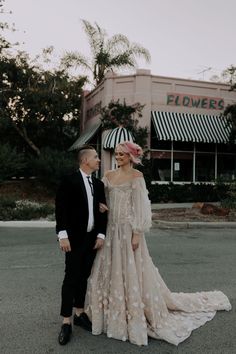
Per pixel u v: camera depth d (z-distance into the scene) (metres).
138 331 3.69
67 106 25.02
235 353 3.49
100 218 3.97
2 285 5.61
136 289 3.79
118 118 19.05
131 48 25.12
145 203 3.99
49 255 7.79
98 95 22.39
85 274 4.04
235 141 19.25
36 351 3.48
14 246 8.77
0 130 24.20
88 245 3.95
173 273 6.40
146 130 18.98
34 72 24.28
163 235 10.77
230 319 4.32
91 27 25.06
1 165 17.81
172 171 19.97
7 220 12.93
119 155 4.09
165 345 3.65
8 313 4.45
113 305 3.82
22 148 26.39
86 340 3.73
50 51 24.73
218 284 5.76
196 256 7.87
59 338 3.66
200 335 3.88
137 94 19.39
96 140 22.06
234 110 18.50
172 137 18.39
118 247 3.91
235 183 16.14
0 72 23.03
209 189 19.56
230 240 10.06
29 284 5.66
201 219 13.40
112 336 3.78
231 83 20.83
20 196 19.64
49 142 26.66
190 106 20.23
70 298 3.82
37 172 20.30
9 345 3.60
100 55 24.73
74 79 25.59
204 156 20.55
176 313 4.34
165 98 19.86
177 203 18.59
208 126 19.72
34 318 4.30
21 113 24.41
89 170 4.01
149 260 4.06
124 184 4.04
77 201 3.88
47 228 11.84
